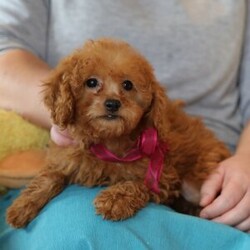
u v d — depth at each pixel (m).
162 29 0.76
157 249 0.51
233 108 0.80
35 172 0.66
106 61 0.56
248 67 0.80
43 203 0.59
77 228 0.51
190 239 0.53
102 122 0.55
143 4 0.77
